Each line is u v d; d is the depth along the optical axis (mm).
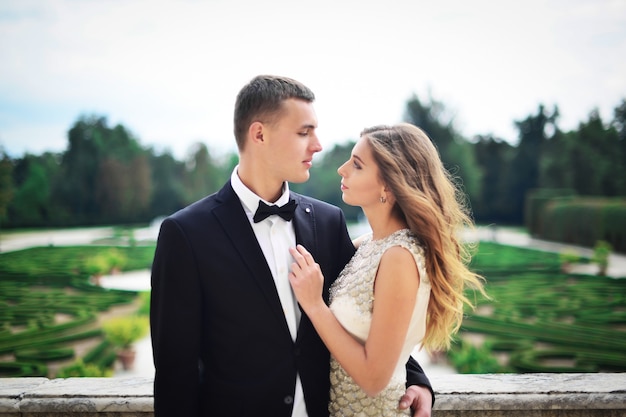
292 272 1691
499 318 11516
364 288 1661
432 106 43625
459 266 1697
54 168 45344
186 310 1654
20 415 1967
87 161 45875
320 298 1646
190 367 1643
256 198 1768
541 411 1973
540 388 1987
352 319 1659
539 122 44062
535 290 15141
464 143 43125
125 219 46531
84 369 6984
